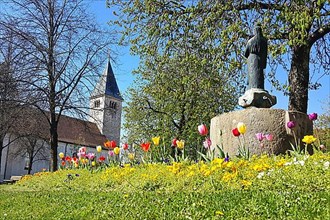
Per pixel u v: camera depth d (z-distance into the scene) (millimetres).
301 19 10688
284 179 5082
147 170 8562
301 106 12898
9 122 21266
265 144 7805
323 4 10977
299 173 5188
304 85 13047
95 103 22578
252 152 7879
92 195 6812
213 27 12586
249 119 8070
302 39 11070
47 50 19641
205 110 23672
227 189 5375
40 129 25828
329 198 3691
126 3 15031
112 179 8945
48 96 19578
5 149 45656
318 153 6609
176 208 4188
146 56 15195
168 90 19859
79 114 20719
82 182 10188
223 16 12531
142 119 27828
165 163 9555
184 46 13539
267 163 6281
